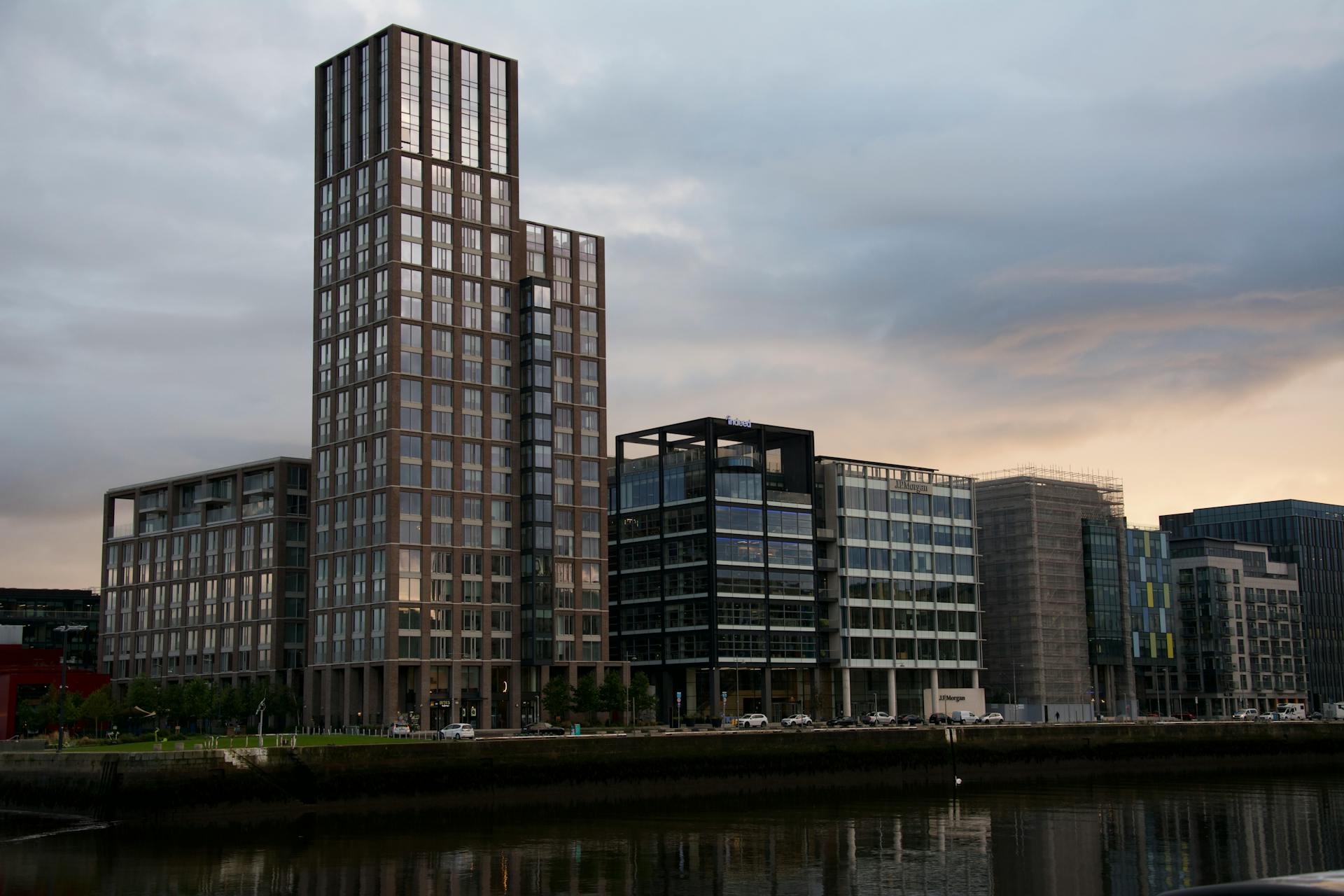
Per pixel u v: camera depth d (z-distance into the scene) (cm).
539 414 19775
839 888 8231
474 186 19925
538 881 8394
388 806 12212
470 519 19212
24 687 19125
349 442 19312
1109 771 17700
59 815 11856
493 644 19162
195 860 9162
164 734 18012
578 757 13425
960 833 10594
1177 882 8456
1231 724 19450
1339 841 10212
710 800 13225
